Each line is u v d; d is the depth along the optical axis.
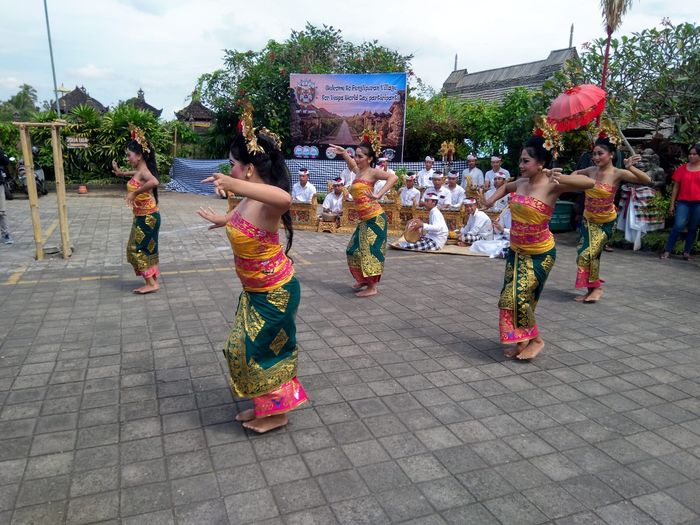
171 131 20.64
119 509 2.51
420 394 3.71
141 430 3.21
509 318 4.23
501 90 24.19
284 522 2.43
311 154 16.53
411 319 5.31
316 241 9.63
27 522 2.41
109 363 4.16
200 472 2.80
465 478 2.78
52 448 3.01
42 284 6.41
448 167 14.53
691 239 8.13
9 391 3.69
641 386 3.89
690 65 9.50
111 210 13.39
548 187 4.06
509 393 3.75
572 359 4.36
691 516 2.52
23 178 15.78
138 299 5.83
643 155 9.21
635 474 2.84
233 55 18.98
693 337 4.89
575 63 10.70
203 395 3.66
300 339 4.72
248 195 2.63
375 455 2.97
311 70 17.67
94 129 18.78
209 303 5.72
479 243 8.56
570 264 7.93
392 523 2.44
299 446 3.05
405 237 8.80
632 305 5.86
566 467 2.89
